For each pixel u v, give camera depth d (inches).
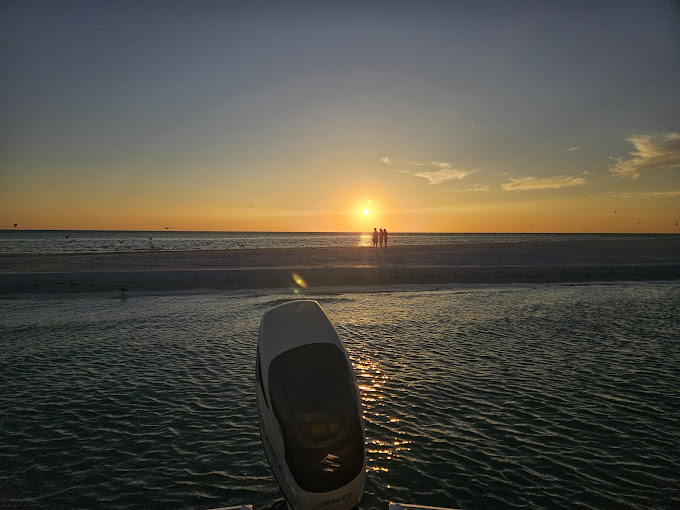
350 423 148.5
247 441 269.4
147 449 259.0
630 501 209.5
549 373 395.2
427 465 241.3
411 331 562.6
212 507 204.4
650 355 450.9
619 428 285.4
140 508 203.5
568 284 1035.3
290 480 142.6
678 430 282.7
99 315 668.7
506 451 256.5
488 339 520.7
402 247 2145.7
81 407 319.9
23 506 204.4
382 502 207.8
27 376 387.5
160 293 888.9
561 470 236.2
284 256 1615.4
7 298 824.9
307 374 154.5
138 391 351.9
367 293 901.8
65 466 240.4
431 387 360.2
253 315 671.1
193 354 457.7
